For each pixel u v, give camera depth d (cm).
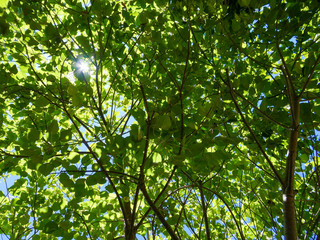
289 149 197
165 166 305
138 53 282
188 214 378
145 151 190
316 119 249
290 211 185
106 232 292
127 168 282
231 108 219
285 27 193
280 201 310
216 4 218
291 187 191
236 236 359
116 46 280
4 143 287
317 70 252
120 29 260
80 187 198
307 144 270
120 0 257
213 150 240
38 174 319
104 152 210
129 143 183
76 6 231
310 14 192
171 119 184
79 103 184
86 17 231
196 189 369
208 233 256
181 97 206
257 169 327
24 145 259
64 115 318
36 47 229
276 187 296
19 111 294
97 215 291
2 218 324
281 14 188
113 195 259
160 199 286
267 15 194
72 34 259
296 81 218
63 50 264
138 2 267
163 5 232
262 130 257
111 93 366
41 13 246
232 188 332
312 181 290
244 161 284
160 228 332
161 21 228
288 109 252
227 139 174
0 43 245
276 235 293
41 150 179
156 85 237
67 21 264
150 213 283
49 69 260
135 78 287
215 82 229
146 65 294
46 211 254
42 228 262
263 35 239
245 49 235
